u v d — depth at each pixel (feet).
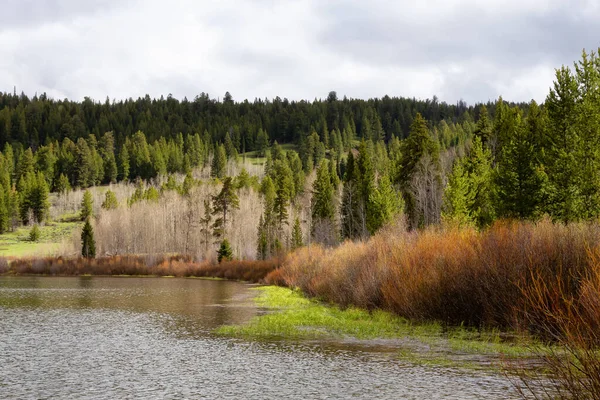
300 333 73.05
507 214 130.00
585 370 25.29
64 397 42.80
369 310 93.76
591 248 58.65
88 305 117.50
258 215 395.96
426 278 79.46
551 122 143.02
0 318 94.32
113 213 450.71
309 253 172.76
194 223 400.67
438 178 212.02
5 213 511.40
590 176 122.42
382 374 47.73
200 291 161.79
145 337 72.28
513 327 63.16
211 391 43.73
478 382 43.42
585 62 137.28
